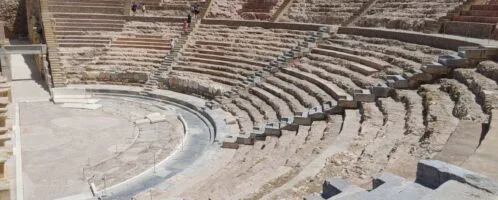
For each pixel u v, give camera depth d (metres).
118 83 35.91
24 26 50.94
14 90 34.19
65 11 41.06
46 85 35.62
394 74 21.11
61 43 37.97
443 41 21.88
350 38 29.28
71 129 25.17
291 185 10.68
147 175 18.44
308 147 15.32
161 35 39.44
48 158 20.45
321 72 25.66
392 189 7.15
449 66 18.58
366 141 13.70
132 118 27.69
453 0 27.25
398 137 13.33
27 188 17.17
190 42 37.72
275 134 20.27
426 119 14.30
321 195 8.66
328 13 35.69
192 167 18.17
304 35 32.62
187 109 29.98
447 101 15.77
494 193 6.32
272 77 28.94
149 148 22.12
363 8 33.12
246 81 29.77
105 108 30.05
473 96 15.05
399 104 17.66
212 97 30.95
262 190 11.30
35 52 36.53
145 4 43.91
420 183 7.68
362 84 21.69
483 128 11.50
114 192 16.69
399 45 24.89
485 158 8.81
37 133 24.27
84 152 21.39
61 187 17.31
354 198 6.98
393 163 10.37
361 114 18.17
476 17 23.86
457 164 9.07
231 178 14.24
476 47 18.61
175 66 35.72
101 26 40.38
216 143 21.91
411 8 29.86
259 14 39.72
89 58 37.41
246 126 23.64
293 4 38.59
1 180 12.56
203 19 39.72
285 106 24.08
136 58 37.34
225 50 35.50
